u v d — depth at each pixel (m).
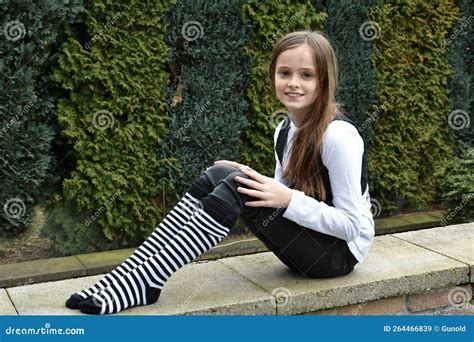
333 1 4.37
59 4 3.44
